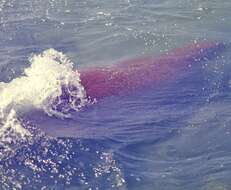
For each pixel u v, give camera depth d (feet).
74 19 43.37
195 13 43.98
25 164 24.20
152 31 40.86
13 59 36.24
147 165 24.79
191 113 29.40
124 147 26.13
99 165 24.57
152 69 34.58
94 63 35.60
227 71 34.32
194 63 35.50
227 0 46.37
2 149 25.00
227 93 31.60
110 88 31.81
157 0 46.85
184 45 38.32
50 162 24.48
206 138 26.99
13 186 22.93
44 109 28.53
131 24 42.24
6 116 27.30
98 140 26.53
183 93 31.65
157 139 26.94
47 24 42.39
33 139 25.89
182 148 26.20
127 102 30.53
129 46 38.52
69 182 23.39
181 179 23.76
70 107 29.35
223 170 24.32
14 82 30.45
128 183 23.44
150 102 30.66
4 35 40.37
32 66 32.40
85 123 28.07
